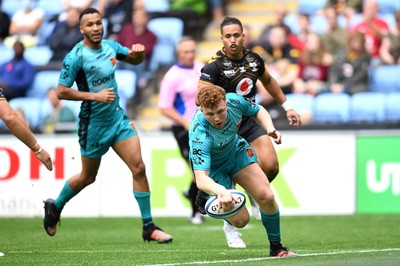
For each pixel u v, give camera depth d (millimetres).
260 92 51125
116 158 48094
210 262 22828
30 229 39938
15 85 57375
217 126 22047
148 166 47812
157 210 47719
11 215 48375
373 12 55625
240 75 26969
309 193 46781
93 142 30281
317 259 22906
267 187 23438
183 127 39406
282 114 50438
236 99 22797
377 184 46312
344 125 47906
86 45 29781
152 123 55750
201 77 26969
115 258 25078
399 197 45938
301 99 53031
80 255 26297
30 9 63938
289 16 60750
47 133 51031
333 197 46688
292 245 29875
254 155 23797
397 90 54094
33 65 58312
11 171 48375
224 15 63250
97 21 29406
